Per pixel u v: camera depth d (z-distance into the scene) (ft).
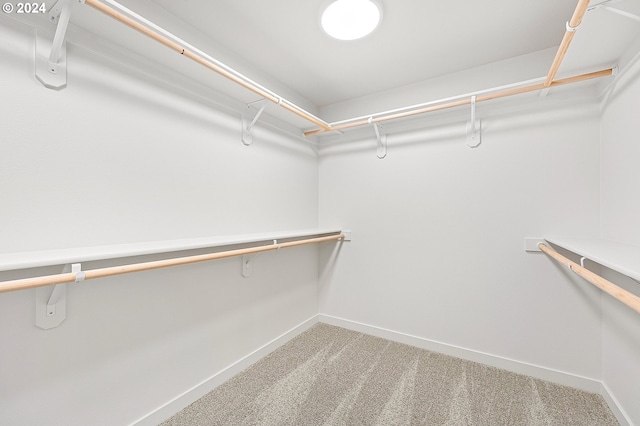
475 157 6.27
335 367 5.97
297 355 6.50
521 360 5.78
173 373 4.63
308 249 8.18
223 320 5.54
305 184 8.09
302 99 7.86
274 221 6.93
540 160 5.64
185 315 4.83
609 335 4.79
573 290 5.34
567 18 4.68
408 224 7.14
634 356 4.00
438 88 6.74
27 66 3.21
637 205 3.88
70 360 3.46
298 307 7.75
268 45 5.48
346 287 8.12
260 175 6.54
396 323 7.30
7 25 3.08
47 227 3.34
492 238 6.10
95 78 3.78
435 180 6.76
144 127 4.33
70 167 3.53
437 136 6.74
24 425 3.11
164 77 4.60
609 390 4.77
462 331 6.42
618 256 2.89
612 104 4.67
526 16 4.65
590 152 5.22
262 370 5.86
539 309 5.64
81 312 3.56
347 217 8.10
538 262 5.65
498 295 6.04
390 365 6.04
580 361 5.26
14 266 2.41
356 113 7.95
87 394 3.61
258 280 6.39
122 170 4.06
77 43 3.59
